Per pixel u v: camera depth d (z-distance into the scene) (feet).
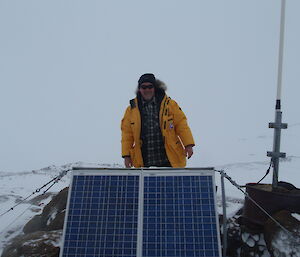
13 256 8.86
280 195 8.66
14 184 22.00
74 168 8.46
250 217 9.01
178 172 8.25
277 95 9.64
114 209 7.86
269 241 8.29
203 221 7.58
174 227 7.54
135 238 7.49
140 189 8.08
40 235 9.46
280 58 9.66
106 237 7.54
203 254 7.23
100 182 8.25
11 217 13.33
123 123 10.63
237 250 9.07
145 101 10.27
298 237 7.97
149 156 10.19
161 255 7.26
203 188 8.00
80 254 7.41
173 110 10.11
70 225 7.74
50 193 17.06
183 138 10.05
